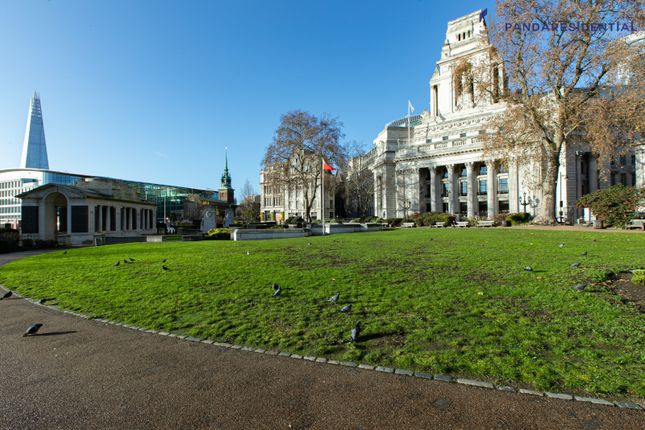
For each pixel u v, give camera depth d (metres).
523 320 5.61
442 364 4.29
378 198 86.75
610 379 3.80
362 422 3.28
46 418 3.49
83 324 6.55
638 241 16.75
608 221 27.00
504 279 8.62
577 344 4.71
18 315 7.29
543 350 4.58
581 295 6.90
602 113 26.27
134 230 54.38
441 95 76.94
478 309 6.24
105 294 8.85
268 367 4.47
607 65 26.53
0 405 3.76
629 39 29.55
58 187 42.59
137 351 5.16
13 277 12.52
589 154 55.50
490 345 4.76
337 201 109.38
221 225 65.62
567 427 3.11
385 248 17.05
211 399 3.77
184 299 7.89
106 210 48.31
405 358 4.48
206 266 12.58
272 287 8.62
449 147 67.38
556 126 30.75
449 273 9.66
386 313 6.29
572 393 3.62
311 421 3.32
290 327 5.81
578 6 26.28
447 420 3.27
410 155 73.56
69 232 42.12
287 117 55.59
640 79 25.44
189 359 4.80
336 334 5.40
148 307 7.44
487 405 3.48
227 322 6.21
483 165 67.06
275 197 117.75
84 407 3.68
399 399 3.64
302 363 4.55
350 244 19.91
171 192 132.50
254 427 3.26
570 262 10.83
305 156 60.44
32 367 4.70
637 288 7.40
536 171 44.75
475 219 50.09
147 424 3.34
